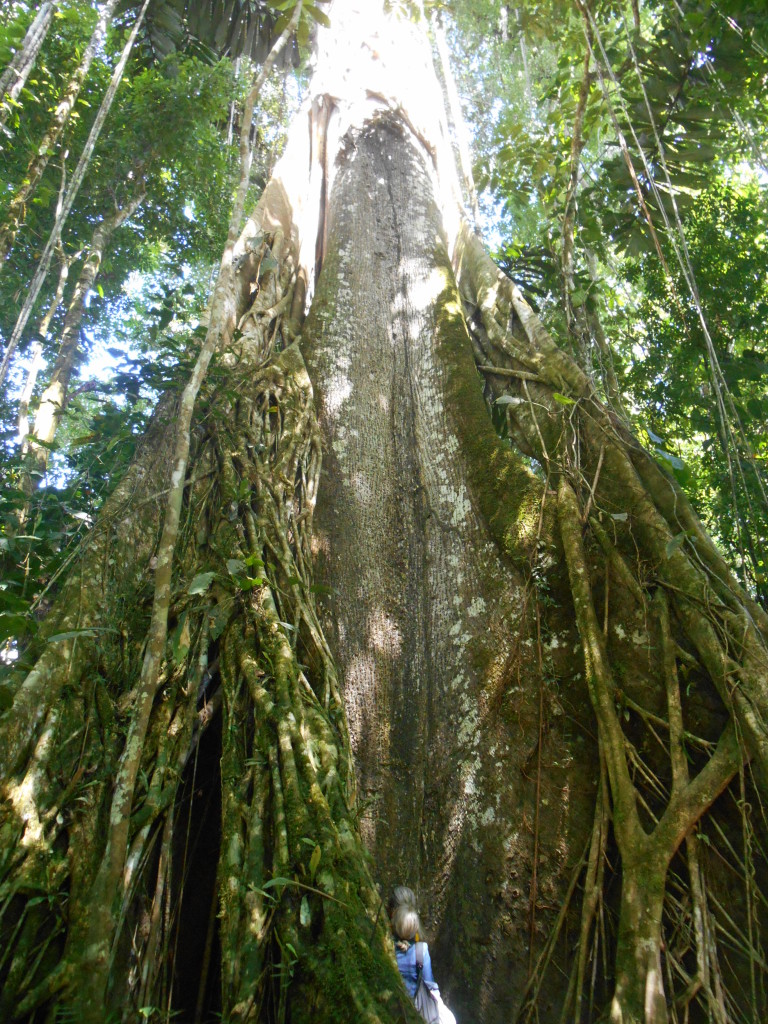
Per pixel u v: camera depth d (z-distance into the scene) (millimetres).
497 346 5539
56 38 9156
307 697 3176
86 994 2061
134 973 2451
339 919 2416
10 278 10391
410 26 8555
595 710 3465
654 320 7992
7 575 4141
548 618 3984
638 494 4082
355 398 5301
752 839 3080
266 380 4840
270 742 2947
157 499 3955
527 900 3361
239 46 11977
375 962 2340
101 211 11109
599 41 5758
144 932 2549
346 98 7621
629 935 2854
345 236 6480
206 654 3328
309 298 6664
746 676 3289
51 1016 2164
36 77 9023
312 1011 2246
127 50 6363
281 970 2336
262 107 13539
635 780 3344
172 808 2814
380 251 6430
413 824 3748
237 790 2852
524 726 3750
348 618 4316
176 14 11492
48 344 10680
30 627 3150
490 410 5387
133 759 2420
